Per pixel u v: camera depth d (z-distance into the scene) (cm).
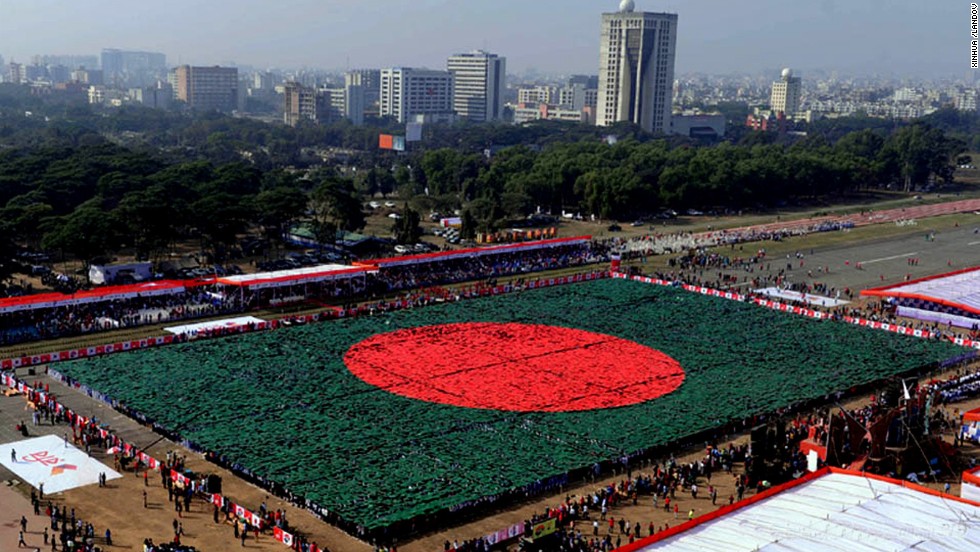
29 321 18075
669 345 18050
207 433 12875
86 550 9481
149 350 16862
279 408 13975
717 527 8944
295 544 9806
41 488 10794
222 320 18875
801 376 16150
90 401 14250
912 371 16525
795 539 8575
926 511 9331
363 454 12312
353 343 17662
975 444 13312
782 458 12138
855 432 12275
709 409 14350
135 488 11269
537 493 11444
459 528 10481
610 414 14062
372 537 10094
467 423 13562
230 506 10575
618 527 10519
